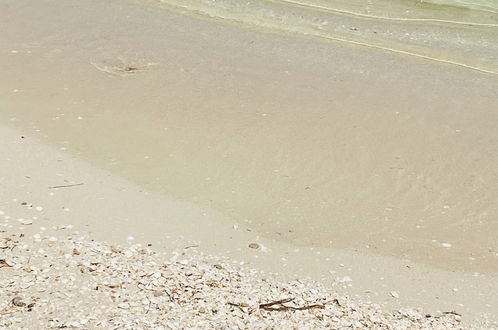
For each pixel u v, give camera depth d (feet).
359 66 18.66
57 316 10.09
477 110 16.79
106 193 13.15
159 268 11.25
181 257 11.63
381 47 19.94
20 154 13.98
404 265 12.09
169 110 16.05
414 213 13.35
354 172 14.37
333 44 19.89
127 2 21.58
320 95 17.01
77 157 14.19
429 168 14.60
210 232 12.43
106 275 10.93
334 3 22.74
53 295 10.44
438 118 16.34
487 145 15.42
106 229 12.08
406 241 12.66
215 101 16.49
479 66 19.11
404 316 10.88
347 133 15.57
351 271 11.82
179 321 10.15
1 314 10.03
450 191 13.97
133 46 18.76
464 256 12.41
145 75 17.40
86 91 16.55
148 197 13.21
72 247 11.46
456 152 15.14
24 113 15.52
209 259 11.68
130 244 11.77
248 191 13.66
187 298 10.62
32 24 19.54
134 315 10.20
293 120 15.92
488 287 11.75
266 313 10.50
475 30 21.11
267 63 18.43
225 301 10.66
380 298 11.25
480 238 12.84
